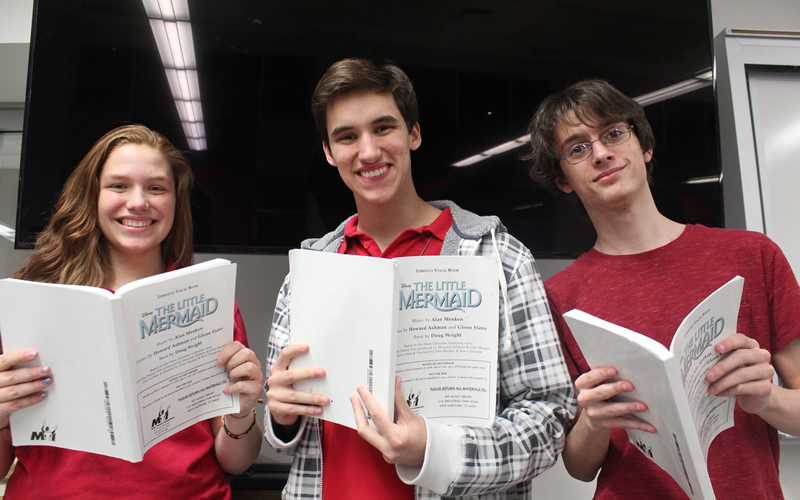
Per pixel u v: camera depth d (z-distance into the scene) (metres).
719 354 0.70
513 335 0.82
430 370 0.77
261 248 1.53
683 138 1.58
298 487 0.86
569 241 1.58
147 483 0.86
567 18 1.61
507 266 0.87
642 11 1.62
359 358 0.73
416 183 1.56
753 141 1.65
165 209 1.00
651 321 0.91
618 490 0.89
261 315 1.63
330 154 0.98
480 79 1.59
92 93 1.52
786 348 0.90
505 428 0.76
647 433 0.73
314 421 0.89
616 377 0.71
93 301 0.69
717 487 0.83
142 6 1.54
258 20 1.56
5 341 0.75
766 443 0.87
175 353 0.78
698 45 1.60
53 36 1.52
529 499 0.84
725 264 0.92
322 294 0.77
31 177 1.48
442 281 0.77
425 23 1.59
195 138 1.54
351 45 1.57
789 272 0.90
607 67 1.61
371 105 0.86
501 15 1.60
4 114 1.69
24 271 1.01
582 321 0.70
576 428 0.91
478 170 1.58
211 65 1.55
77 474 0.84
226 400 0.86
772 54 1.69
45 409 0.76
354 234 0.98
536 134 1.09
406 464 0.72
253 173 1.54
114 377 0.70
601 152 0.96
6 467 0.90
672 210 1.57
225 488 0.98
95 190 0.98
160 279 0.75
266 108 1.56
